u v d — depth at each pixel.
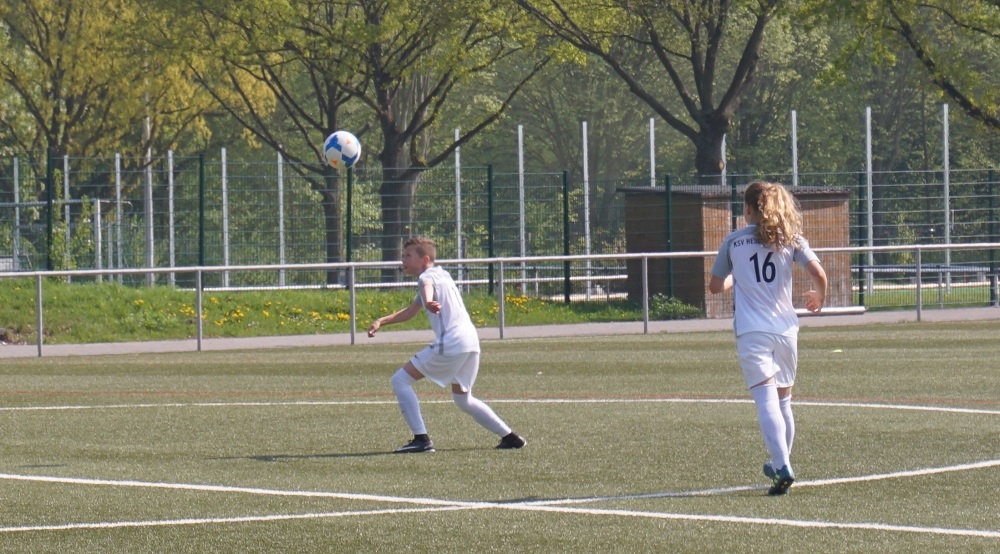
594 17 78.69
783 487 17.77
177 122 104.00
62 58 97.38
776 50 129.88
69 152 101.19
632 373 35.62
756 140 145.25
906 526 15.84
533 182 134.88
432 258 22.41
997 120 76.62
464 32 88.44
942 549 14.63
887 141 142.00
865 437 23.30
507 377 34.97
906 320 55.62
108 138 102.44
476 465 20.88
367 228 65.69
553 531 15.81
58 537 15.84
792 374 18.19
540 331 53.00
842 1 71.62
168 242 65.62
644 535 15.52
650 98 78.81
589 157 141.12
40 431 25.50
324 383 34.47
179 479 19.88
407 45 81.31
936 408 27.20
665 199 62.69
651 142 75.44
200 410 28.64
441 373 22.19
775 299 18.00
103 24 96.31
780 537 15.30
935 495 17.86
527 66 135.00
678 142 143.25
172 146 104.50
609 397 30.19
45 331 55.84
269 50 77.69
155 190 79.25
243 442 23.81
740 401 29.06
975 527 15.77
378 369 38.19
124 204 81.38
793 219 18.12
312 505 17.62
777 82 140.25
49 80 99.19
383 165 82.38
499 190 69.94
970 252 85.25
